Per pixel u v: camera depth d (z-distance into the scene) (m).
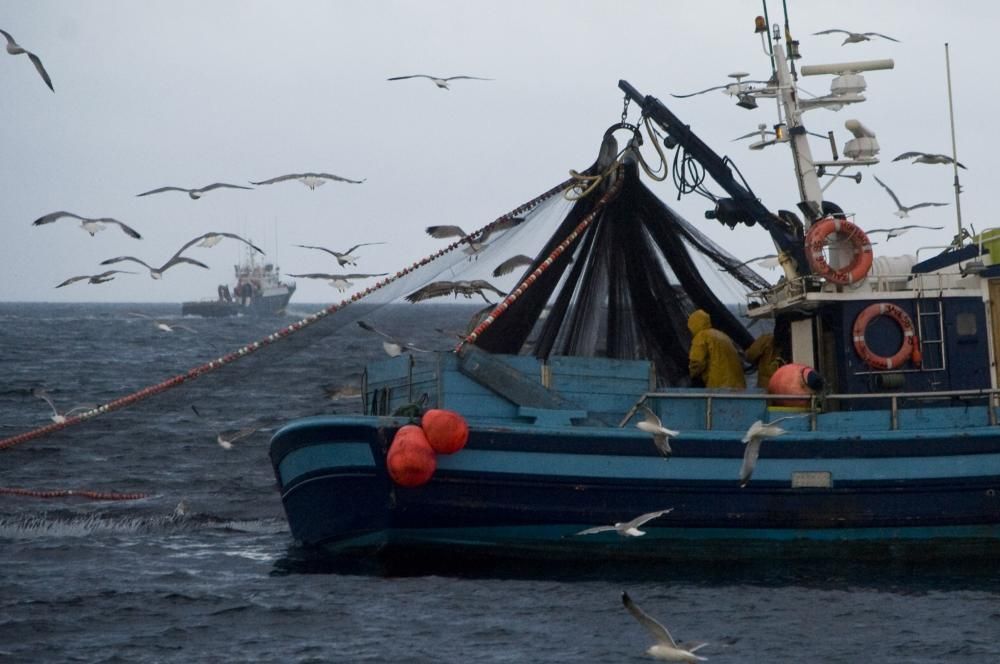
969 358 73.94
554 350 76.69
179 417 135.38
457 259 76.69
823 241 72.38
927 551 71.06
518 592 64.19
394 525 68.38
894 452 70.38
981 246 75.12
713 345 75.06
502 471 68.19
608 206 77.31
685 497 69.62
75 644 55.91
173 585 65.88
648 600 62.34
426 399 71.06
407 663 52.91
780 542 70.62
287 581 66.81
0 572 69.00
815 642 55.59
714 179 77.62
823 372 75.50
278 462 73.12
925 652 54.31
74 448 116.38
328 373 172.12
